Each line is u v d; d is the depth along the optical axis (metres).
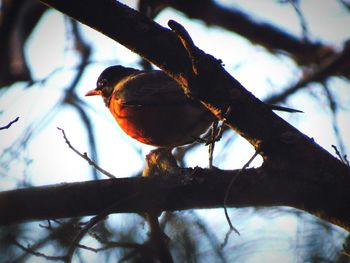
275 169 6.03
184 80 6.11
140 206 6.20
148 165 8.11
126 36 6.07
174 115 9.45
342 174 5.93
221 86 6.07
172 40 6.09
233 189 6.11
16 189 6.16
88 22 6.07
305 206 6.07
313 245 6.66
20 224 6.43
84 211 6.20
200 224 6.71
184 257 6.51
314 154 5.99
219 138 6.32
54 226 6.72
